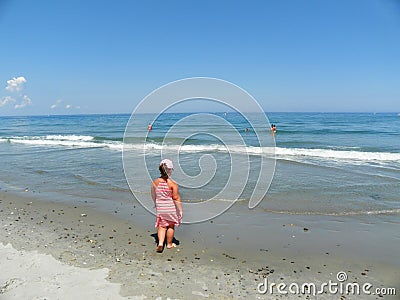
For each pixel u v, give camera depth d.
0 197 8.43
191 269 4.51
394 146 19.59
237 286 4.08
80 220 6.58
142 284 4.06
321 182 9.86
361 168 12.31
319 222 6.45
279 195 8.43
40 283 4.03
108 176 11.03
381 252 5.09
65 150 18.88
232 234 5.86
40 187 9.48
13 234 5.76
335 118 63.28
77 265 4.54
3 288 3.90
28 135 32.75
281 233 5.89
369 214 6.90
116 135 30.86
